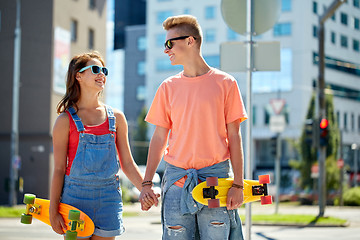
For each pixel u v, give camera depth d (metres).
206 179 4.02
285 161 64.38
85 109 4.45
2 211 23.17
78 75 4.43
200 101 4.17
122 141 4.58
